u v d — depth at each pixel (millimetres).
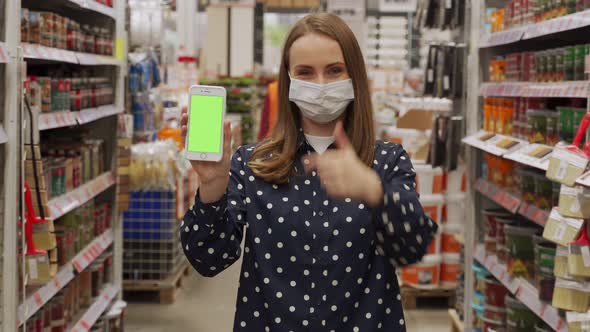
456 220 6074
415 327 5598
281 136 2049
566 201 2736
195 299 6328
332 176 1725
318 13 2072
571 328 2773
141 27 6020
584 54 3199
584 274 2736
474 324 4824
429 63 5711
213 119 1859
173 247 6258
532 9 3871
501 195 4238
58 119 3582
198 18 17469
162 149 5254
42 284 3391
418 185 6023
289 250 1972
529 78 3949
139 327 5500
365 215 1967
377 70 13000
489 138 4383
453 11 5449
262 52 15984
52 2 4324
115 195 4934
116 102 4891
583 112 3189
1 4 2840
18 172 2908
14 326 2904
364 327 1981
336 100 2006
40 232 3051
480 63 4781
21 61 2887
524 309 3980
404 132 6637
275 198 1993
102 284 4824
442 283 6117
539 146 3623
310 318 1958
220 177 1871
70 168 3955
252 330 2023
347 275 1964
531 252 3898
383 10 14547
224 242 1940
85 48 4281
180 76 8281
